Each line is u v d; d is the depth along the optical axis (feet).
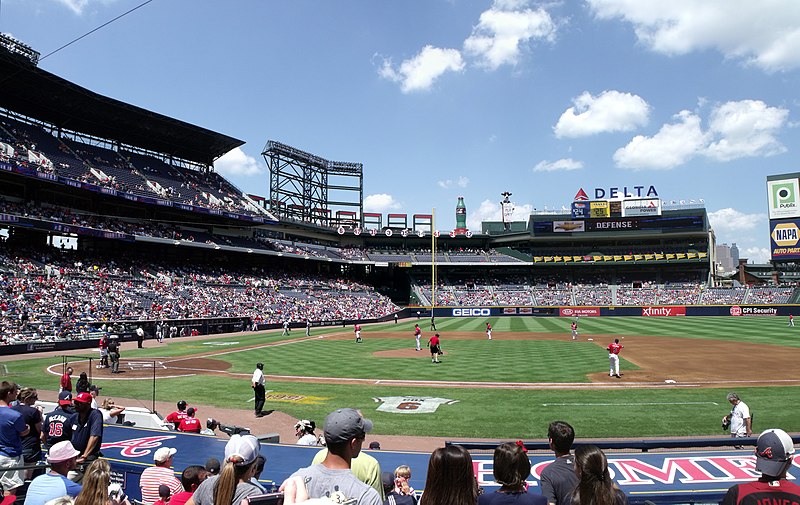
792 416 50.96
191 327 167.02
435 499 13.16
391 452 28.45
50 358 105.09
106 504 15.55
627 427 47.55
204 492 15.05
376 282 337.93
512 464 13.80
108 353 87.04
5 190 167.63
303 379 78.69
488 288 307.17
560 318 246.88
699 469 25.27
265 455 26.68
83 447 25.05
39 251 168.25
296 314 215.10
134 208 209.46
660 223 307.17
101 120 197.67
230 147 239.30
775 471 12.79
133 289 171.83
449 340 144.25
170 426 40.86
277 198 282.97
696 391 65.00
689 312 254.06
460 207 354.13
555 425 17.02
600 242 327.47
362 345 133.39
